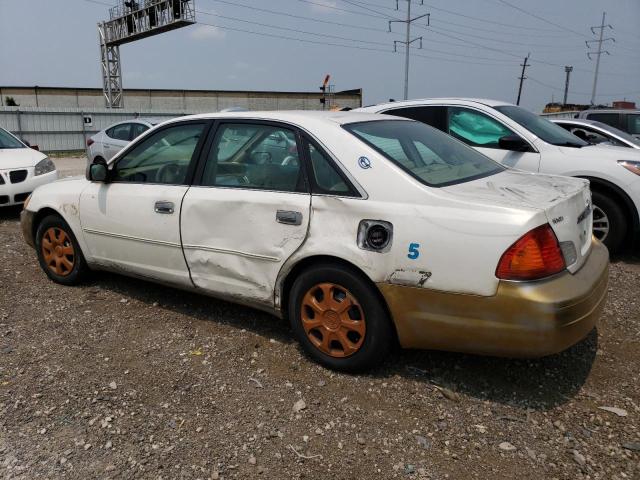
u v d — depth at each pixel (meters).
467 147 4.08
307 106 57.62
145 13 28.61
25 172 7.91
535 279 2.71
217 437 2.74
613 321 4.04
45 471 2.50
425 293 2.90
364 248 3.04
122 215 4.15
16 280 4.96
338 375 3.31
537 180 3.53
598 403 3.01
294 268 3.38
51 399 3.06
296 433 2.77
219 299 4.18
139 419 2.89
